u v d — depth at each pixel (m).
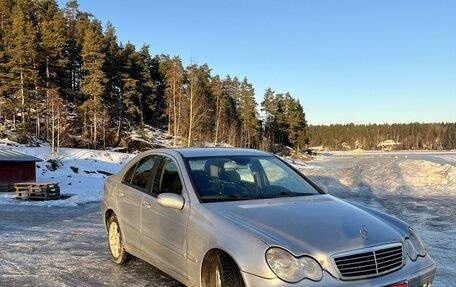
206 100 83.56
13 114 63.12
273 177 5.22
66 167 43.38
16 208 14.31
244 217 4.11
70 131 65.81
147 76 86.00
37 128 62.09
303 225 3.93
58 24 73.38
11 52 62.97
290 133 115.44
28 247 7.69
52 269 6.23
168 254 4.85
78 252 7.26
